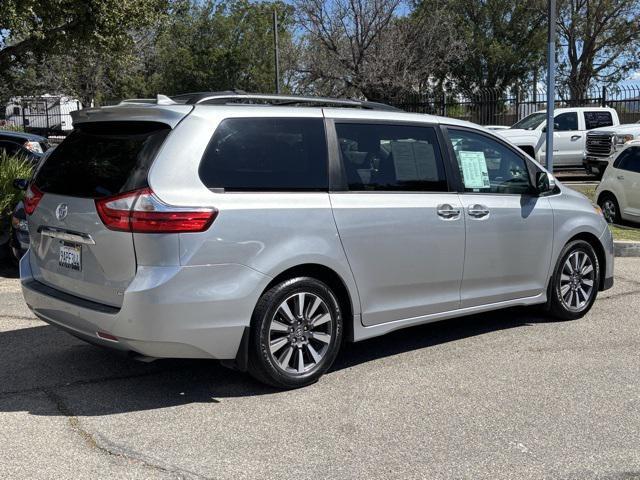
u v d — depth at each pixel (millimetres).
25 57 15586
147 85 39781
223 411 4352
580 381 4926
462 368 5191
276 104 4977
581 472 3621
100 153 4500
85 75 32781
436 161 5434
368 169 5020
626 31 40500
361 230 4852
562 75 43344
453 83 41281
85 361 5273
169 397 4578
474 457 3771
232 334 4305
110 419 4219
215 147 4336
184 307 4098
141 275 4055
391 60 30375
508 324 6398
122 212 4062
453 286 5496
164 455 3756
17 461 3670
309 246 4570
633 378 4996
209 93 4762
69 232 4422
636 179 11766
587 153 17125
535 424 4199
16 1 11648
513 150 6020
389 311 5117
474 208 5543
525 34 40812
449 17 34000
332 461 3711
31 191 4953
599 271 6707
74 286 4465
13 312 6625
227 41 39938
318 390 4719
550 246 6168
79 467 3615
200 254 4129
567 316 6469
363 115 5109
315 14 30641
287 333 4602
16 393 4621
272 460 3713
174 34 39250
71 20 13039
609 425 4199
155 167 4121
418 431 4086
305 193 4641
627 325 6367
